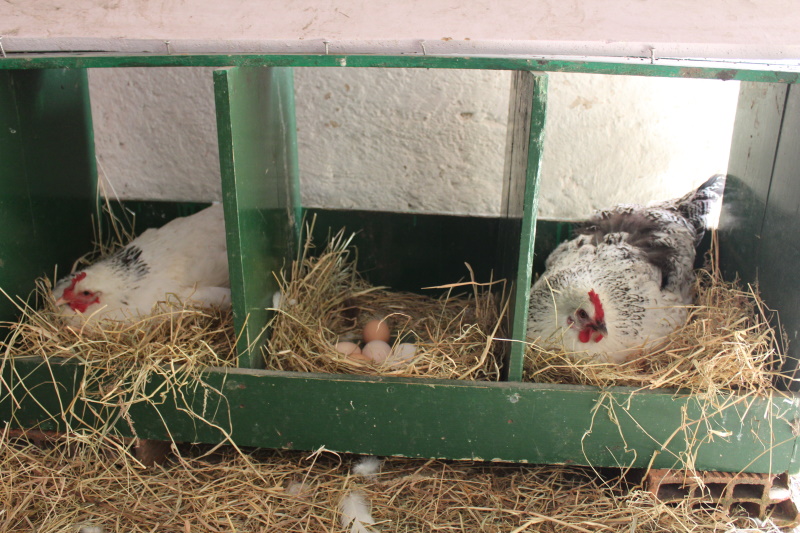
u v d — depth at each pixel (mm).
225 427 1523
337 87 1840
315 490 1507
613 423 1479
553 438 1497
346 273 1895
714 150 1842
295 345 1600
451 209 1900
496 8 1461
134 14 1485
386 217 1900
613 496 1492
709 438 1471
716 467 1491
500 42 1436
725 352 1490
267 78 1595
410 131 1857
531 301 1646
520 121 1501
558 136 1854
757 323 1521
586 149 1858
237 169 1432
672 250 1672
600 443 1494
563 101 1829
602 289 1585
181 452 1587
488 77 1808
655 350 1541
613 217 1764
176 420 1521
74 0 1502
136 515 1451
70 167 1759
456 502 1500
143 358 1510
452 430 1503
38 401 1523
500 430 1497
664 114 1825
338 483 1522
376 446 1524
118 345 1514
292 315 1642
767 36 1433
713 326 1561
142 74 1850
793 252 1479
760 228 1593
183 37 1466
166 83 1854
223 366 1514
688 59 1437
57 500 1469
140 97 1865
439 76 1815
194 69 1842
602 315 1509
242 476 1525
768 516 1494
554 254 1765
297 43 1445
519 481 1540
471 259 1914
